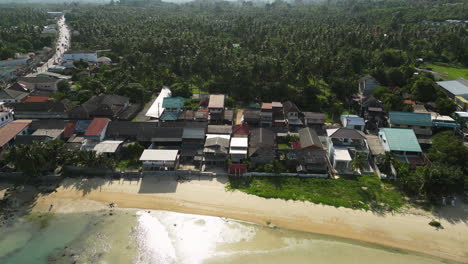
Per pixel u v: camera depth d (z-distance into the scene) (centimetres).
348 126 8981
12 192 7075
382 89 11444
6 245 5688
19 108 9975
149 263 5300
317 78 13425
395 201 6662
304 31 18025
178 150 8144
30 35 19850
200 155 7862
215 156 7812
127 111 10506
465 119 9212
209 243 5691
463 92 11519
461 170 7312
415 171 7181
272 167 7369
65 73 15100
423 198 6756
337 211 6419
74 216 6362
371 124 9656
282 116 9944
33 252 5525
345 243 5716
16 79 13800
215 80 13100
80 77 13988
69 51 16688
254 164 7638
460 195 6838
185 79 14050
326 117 10500
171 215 6359
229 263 5294
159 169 7588
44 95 11775
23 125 8919
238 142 8112
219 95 10869
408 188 6731
